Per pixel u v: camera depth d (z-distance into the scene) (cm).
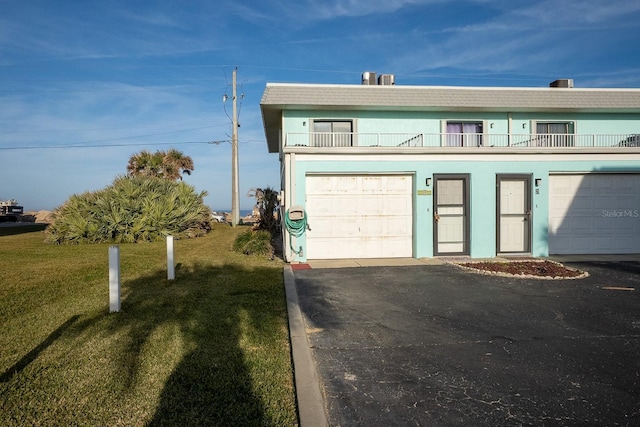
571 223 1195
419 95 1427
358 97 1401
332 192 1141
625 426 292
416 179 1137
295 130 1434
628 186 1201
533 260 1070
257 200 1827
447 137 1486
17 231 2419
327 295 709
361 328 525
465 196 1153
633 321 543
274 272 920
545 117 1521
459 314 585
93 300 647
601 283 784
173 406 319
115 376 369
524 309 608
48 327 508
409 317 572
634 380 367
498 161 1154
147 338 466
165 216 1747
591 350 441
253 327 508
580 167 1171
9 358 409
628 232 1205
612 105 1453
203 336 473
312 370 381
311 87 1417
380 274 903
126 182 1820
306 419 297
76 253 1266
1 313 571
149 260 1102
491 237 1151
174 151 3241
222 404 323
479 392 347
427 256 1140
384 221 1154
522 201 1173
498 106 1427
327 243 1139
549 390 349
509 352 438
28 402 323
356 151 1120
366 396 342
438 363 410
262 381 363
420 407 323
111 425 294
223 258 1157
